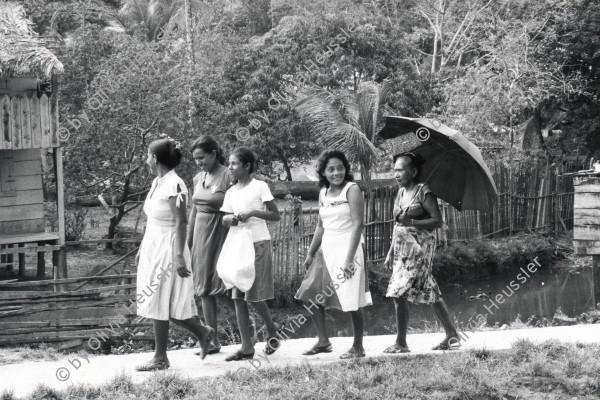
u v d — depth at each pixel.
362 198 8.02
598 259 15.27
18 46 16.42
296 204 18.58
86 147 19.77
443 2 35.00
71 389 7.14
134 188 21.80
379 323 17.06
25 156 18.28
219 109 20.75
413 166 8.20
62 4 32.66
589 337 8.84
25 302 13.24
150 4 36.81
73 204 23.16
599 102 32.88
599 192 15.06
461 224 22.73
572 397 7.08
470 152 8.05
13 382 7.62
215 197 8.44
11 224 18.19
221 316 15.30
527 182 24.73
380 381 7.36
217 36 26.70
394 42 26.11
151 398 6.95
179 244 7.73
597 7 32.00
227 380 7.38
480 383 7.22
